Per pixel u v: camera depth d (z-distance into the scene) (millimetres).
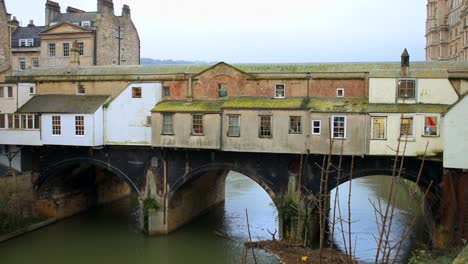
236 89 32469
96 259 29750
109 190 45469
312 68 32062
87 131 33656
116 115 34188
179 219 35781
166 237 33625
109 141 34375
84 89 36750
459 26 68188
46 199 36781
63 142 34250
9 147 36000
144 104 33562
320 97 31031
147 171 33875
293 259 16922
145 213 34000
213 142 31000
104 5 50594
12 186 33844
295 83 31500
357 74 30344
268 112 29828
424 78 27875
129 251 31094
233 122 30656
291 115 29391
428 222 31734
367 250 29328
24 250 31062
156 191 33781
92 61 49094
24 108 35438
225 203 44719
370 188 52125
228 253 30328
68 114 33969
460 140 24453
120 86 35812
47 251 30922
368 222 36031
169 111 31969
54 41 50500
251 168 31516
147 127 33500
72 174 38719
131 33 56406
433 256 21438
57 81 37250
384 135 27688
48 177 36812
